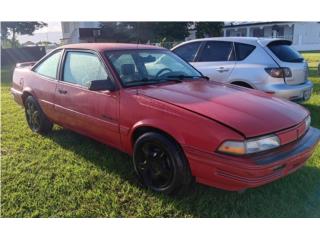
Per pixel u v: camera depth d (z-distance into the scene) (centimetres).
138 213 334
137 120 368
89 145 498
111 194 365
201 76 477
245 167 298
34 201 353
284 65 616
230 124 315
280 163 312
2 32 3600
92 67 438
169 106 347
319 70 1330
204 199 354
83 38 3198
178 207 342
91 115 429
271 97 404
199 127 321
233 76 646
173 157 338
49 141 518
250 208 342
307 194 365
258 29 3962
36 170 421
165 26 2961
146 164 370
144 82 416
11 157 462
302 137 357
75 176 404
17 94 589
